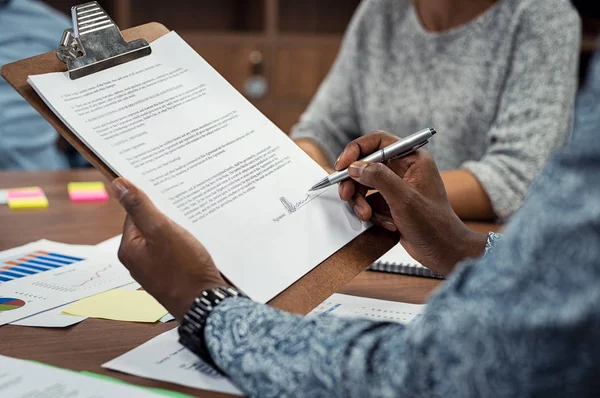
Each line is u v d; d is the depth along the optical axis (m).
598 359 0.45
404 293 0.97
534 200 0.49
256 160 0.86
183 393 0.66
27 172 1.84
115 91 0.82
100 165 0.76
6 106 2.33
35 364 0.70
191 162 0.80
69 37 0.82
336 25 3.85
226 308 0.67
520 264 0.48
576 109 0.50
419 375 0.51
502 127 1.63
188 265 0.70
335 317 0.63
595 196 0.46
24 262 1.09
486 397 0.48
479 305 0.49
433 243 0.90
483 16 1.73
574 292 0.45
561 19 1.64
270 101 3.59
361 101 1.96
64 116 0.76
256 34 3.62
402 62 1.89
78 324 0.85
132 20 3.76
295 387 0.58
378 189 0.86
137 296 0.94
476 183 1.49
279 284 0.76
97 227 1.32
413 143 0.91
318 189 0.88
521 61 1.66
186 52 0.92
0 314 0.87
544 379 0.47
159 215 0.70
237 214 0.79
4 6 2.44
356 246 0.87
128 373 0.70
